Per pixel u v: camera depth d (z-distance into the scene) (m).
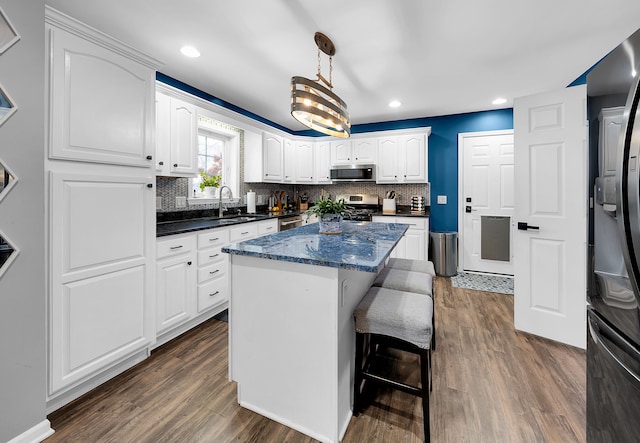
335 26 2.02
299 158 4.68
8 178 1.22
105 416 1.43
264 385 1.45
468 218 4.14
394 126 4.46
